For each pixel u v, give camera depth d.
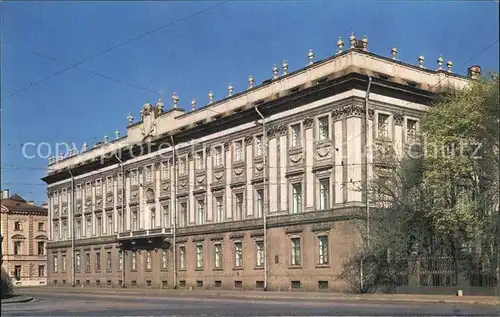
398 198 40.00
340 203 42.41
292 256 46.06
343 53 42.94
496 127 27.80
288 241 46.34
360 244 40.84
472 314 20.59
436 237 38.78
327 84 43.47
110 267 70.12
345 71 42.25
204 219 55.59
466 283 36.16
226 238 52.56
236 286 51.16
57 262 82.44
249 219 50.12
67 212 80.50
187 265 57.28
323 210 43.53
